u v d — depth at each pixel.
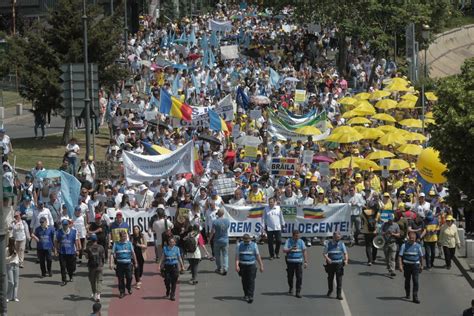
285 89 84.81
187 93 78.75
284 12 122.31
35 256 48.47
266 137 64.38
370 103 76.94
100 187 49.22
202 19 114.94
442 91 42.94
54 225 47.19
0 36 80.88
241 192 50.53
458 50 154.88
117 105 73.88
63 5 70.12
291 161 55.97
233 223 50.19
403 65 99.94
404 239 46.06
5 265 37.69
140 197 50.47
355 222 50.88
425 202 49.41
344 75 98.81
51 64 70.38
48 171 48.75
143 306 41.47
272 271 46.38
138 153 57.19
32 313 40.59
